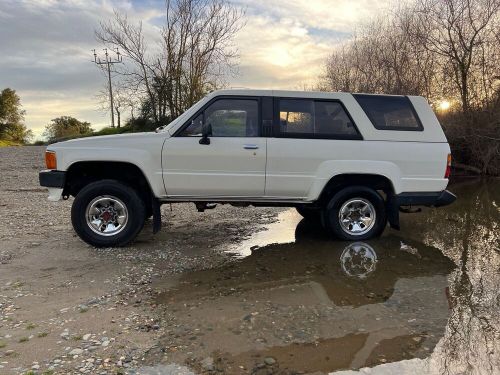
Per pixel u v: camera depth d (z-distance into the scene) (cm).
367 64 2011
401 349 321
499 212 843
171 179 563
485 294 427
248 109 572
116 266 515
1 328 358
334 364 301
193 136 565
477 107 1493
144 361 307
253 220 771
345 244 603
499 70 1462
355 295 426
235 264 525
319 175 575
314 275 484
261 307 398
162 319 374
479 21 1466
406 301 409
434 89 1647
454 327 355
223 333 347
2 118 6419
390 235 654
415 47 1639
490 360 306
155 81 2216
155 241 627
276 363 303
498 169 1465
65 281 467
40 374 289
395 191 586
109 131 2989
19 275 485
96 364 302
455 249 584
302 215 766
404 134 587
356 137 579
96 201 572
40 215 808
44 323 367
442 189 596
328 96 580
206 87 2142
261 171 569
